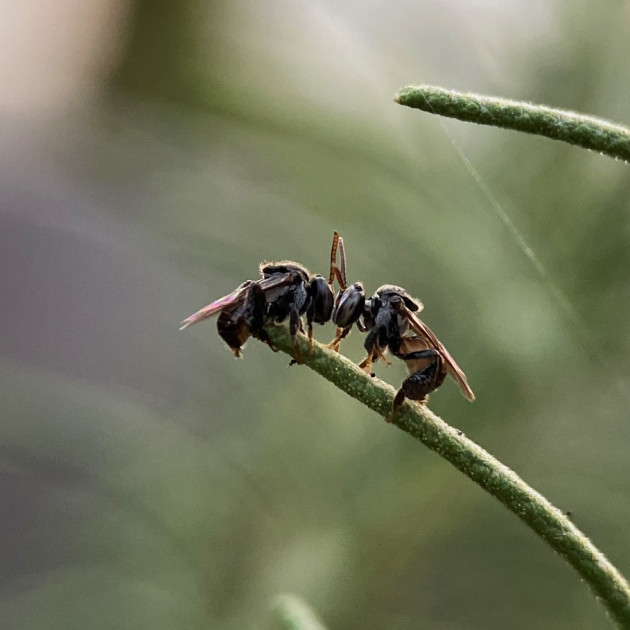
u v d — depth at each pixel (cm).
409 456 15
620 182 15
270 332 14
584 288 15
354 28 16
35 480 16
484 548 16
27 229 25
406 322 14
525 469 16
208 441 16
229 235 16
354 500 16
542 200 15
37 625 16
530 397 15
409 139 16
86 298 20
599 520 16
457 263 15
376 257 16
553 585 16
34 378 16
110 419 16
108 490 16
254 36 16
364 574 15
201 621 16
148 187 16
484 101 13
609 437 16
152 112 16
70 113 18
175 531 16
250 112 16
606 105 15
